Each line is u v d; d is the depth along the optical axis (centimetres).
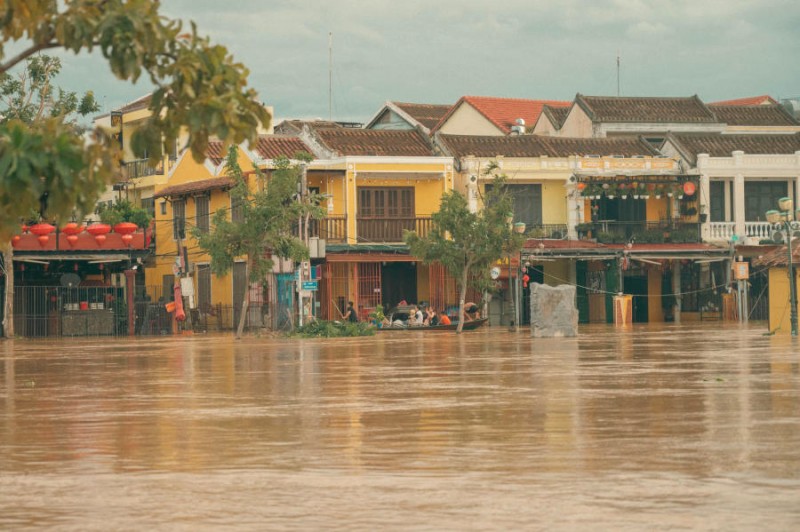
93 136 961
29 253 6575
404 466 1532
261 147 7600
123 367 3697
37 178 873
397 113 9925
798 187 8156
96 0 979
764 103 10800
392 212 7588
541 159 7894
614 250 7619
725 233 8088
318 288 7350
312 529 1150
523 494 1319
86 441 1839
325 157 7631
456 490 1348
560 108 9375
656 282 8181
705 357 3709
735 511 1208
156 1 979
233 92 976
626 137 8600
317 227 7356
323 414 2175
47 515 1237
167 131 992
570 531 1125
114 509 1266
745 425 1900
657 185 7944
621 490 1334
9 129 876
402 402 2381
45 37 992
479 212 6562
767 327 6481
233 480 1441
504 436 1817
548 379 2908
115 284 8288
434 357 3981
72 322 6750
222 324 7481
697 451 1625
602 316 7950
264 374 3269
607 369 3228
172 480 1448
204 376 3231
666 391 2516
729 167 8075
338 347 4856
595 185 7856
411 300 7675
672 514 1195
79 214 900
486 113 9662
